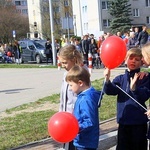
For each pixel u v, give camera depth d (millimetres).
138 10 54250
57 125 3090
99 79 13062
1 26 64062
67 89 4004
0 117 7387
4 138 5746
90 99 3340
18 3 94938
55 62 22125
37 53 25875
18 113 7711
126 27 46312
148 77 4078
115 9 47562
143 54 3861
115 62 3740
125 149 4125
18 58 26094
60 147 5281
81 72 3398
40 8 66000
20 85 13133
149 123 4117
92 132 3348
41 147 5309
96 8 52719
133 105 4000
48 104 8617
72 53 3947
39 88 11984
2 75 17516
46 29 64312
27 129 6207
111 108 7613
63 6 61844
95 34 48156
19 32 66125
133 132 4062
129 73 4094
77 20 57469
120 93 4070
